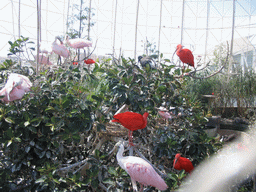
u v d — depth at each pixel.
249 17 16.62
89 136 2.68
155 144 2.64
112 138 2.55
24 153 2.16
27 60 3.24
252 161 2.97
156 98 2.54
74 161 2.70
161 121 3.21
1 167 2.31
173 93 2.92
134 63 2.67
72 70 2.59
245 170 2.91
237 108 7.86
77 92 2.29
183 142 3.13
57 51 2.77
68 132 2.12
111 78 2.61
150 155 2.77
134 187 1.90
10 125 2.20
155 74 2.95
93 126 2.52
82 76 2.83
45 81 2.40
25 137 2.11
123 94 2.37
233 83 8.03
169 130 2.70
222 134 6.21
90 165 2.48
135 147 2.31
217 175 2.68
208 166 2.74
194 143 2.82
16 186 2.17
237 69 8.64
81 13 7.61
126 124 2.04
